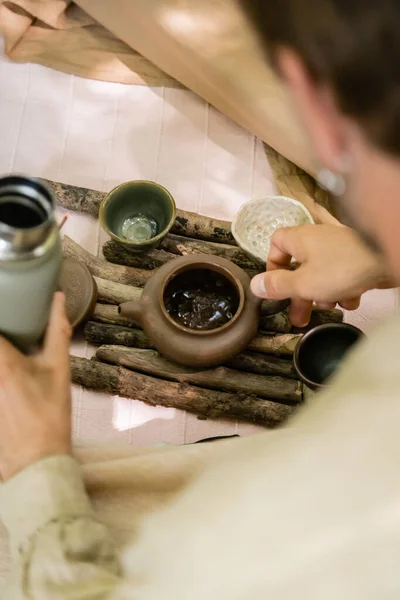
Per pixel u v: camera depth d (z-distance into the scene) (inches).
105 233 60.6
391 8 12.9
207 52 55.4
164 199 57.2
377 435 17.4
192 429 54.1
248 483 19.0
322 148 16.7
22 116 64.7
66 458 31.0
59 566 27.3
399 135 14.2
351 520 16.8
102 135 64.5
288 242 45.1
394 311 58.2
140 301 52.3
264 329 55.0
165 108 65.7
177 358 51.8
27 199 28.8
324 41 13.8
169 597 19.5
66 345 34.7
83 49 66.7
